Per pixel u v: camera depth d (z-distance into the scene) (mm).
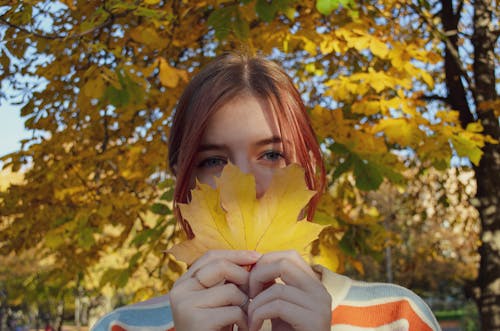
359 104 2900
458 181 6426
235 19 2787
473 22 5215
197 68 3617
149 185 3746
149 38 2850
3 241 3869
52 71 3027
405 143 2748
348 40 3090
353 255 2994
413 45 3348
